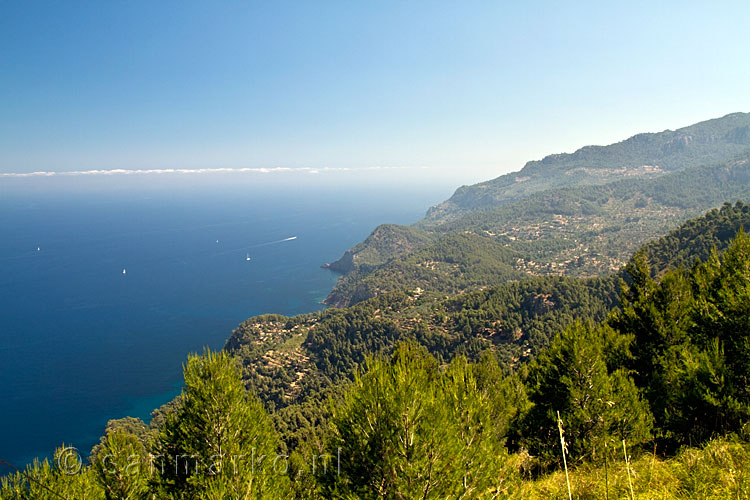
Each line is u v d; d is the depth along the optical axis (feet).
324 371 327.88
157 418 235.61
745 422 34.47
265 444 48.70
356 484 25.79
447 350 318.24
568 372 46.06
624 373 48.62
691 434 38.14
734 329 42.75
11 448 234.17
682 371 42.68
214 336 442.91
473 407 28.63
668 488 26.11
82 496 42.45
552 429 46.39
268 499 37.58
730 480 24.59
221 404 44.47
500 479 28.37
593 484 29.55
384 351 333.21
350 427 26.91
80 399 300.20
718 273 57.21
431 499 23.71
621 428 41.60
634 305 64.64
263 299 605.73
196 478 40.81
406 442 24.13
